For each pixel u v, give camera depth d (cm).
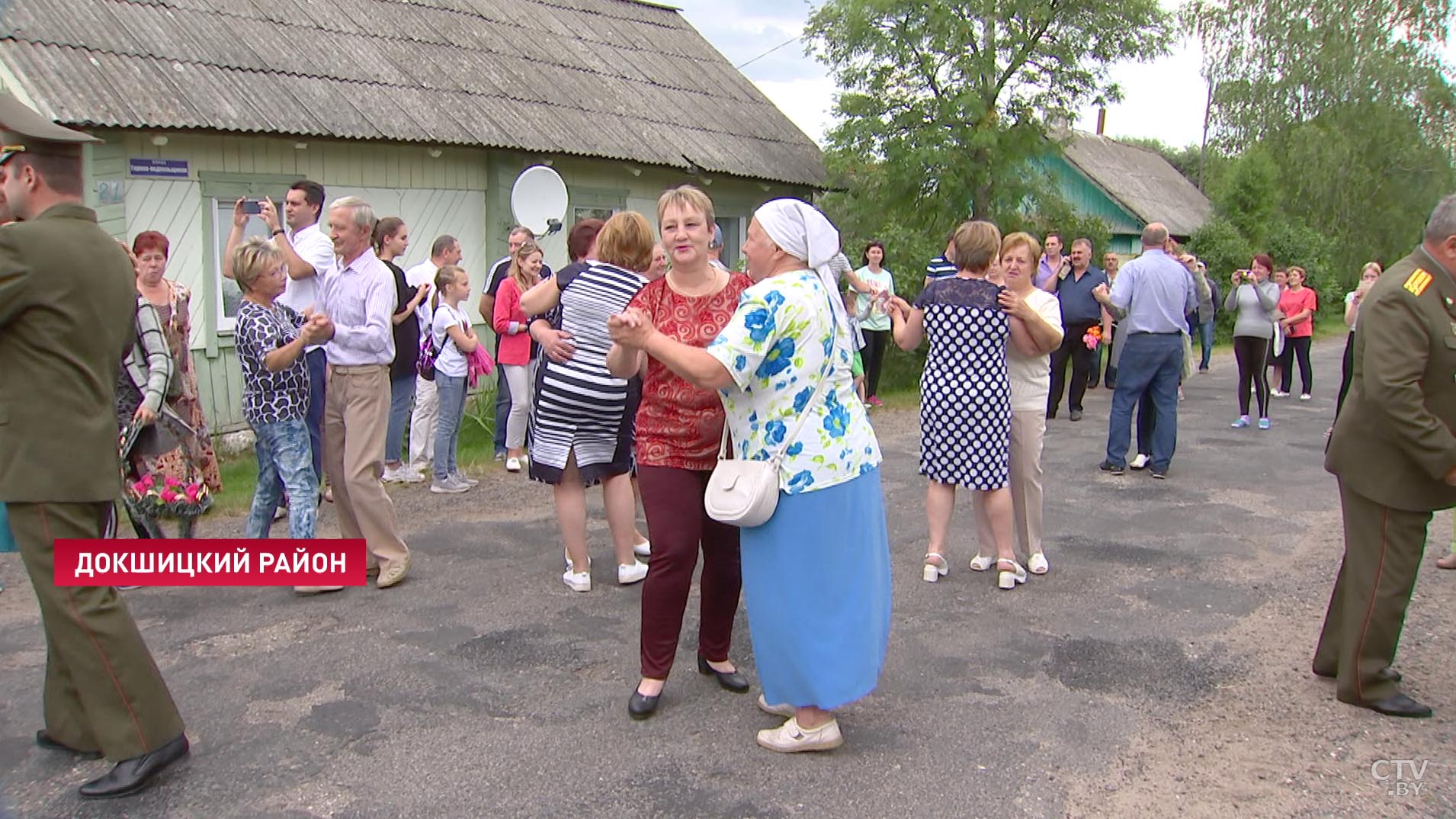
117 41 912
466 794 329
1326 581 549
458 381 734
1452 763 350
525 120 1164
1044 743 365
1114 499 738
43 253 309
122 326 334
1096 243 1856
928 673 426
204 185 920
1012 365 543
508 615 490
